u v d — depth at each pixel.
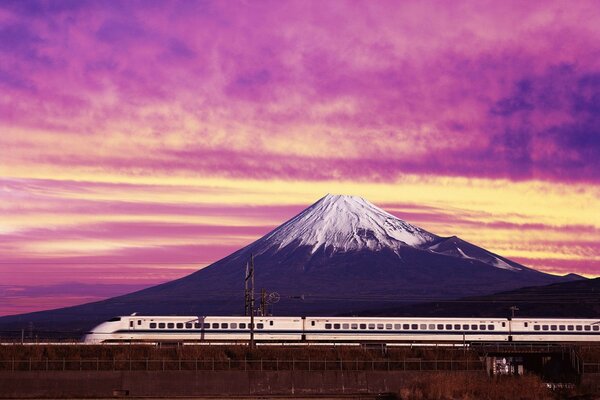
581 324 129.75
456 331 126.50
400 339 124.62
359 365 100.94
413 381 95.31
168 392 96.19
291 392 97.62
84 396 93.44
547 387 95.12
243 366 99.38
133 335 119.31
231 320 121.81
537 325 129.00
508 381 95.00
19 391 94.25
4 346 103.50
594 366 103.50
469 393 90.31
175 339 120.06
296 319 123.00
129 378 96.00
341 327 124.00
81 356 102.12
